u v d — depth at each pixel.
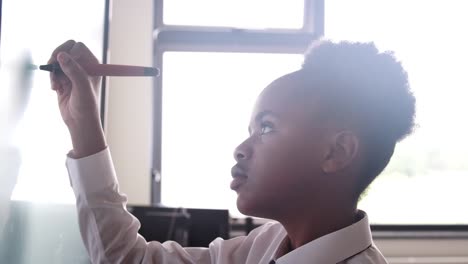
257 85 2.71
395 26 2.72
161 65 2.69
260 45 2.72
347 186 0.67
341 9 2.73
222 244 0.80
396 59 0.71
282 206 0.66
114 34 2.53
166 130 2.68
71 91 0.70
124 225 0.73
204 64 2.70
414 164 2.77
